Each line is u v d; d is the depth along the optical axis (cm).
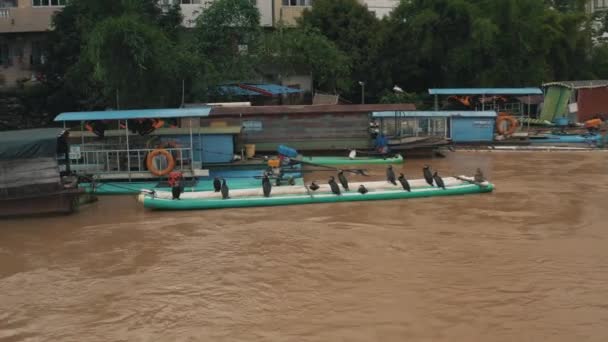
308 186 1895
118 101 2834
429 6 3934
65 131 1875
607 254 1353
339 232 1533
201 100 3028
